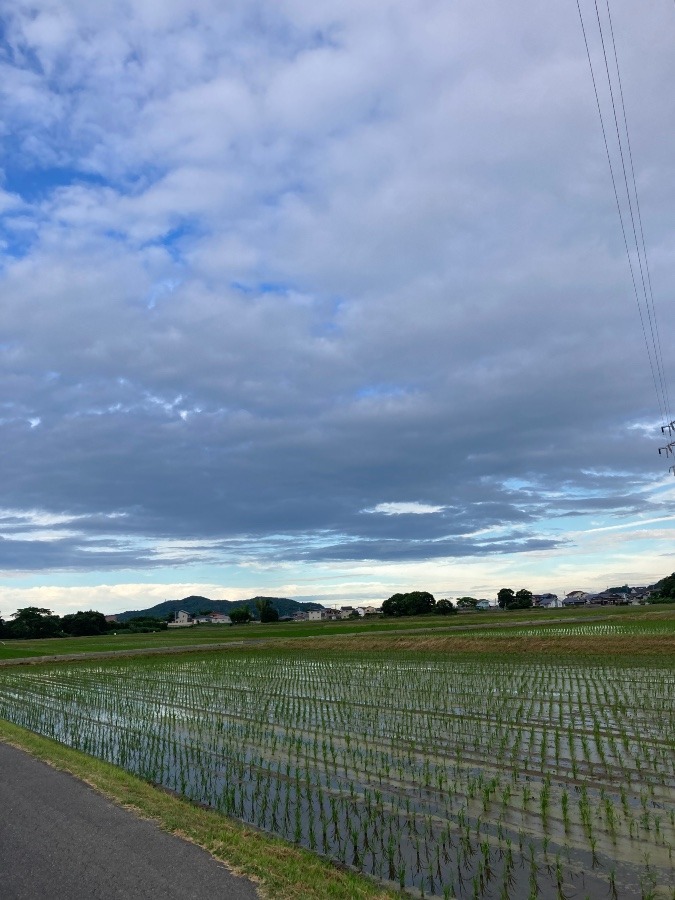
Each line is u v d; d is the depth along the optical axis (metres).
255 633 86.12
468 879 8.86
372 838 10.34
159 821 10.03
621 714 19.39
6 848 8.87
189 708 23.97
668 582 144.25
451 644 45.41
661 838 9.95
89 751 17.27
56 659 53.50
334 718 20.56
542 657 36.16
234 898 7.33
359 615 169.62
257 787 13.33
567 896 8.28
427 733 17.83
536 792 12.38
